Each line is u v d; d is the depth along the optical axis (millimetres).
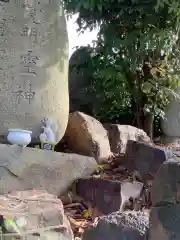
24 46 1663
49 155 1497
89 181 1466
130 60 2102
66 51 1727
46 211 965
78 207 1449
